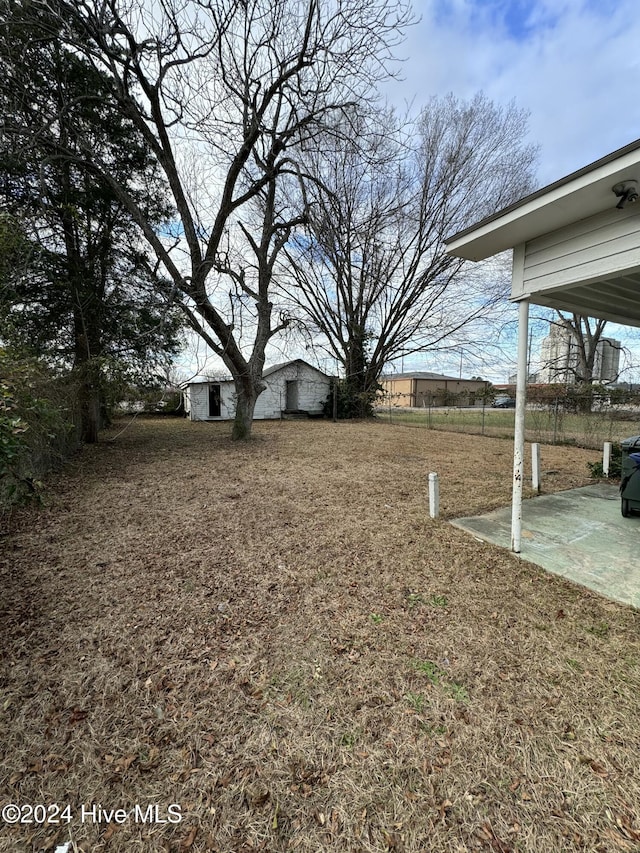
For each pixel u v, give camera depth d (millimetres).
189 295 7336
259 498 4855
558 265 2832
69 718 1657
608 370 19781
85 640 2170
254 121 6910
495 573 2953
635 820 1254
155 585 2771
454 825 1249
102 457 7625
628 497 4078
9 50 5570
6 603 2516
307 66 6645
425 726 1622
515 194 14195
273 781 1399
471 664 1980
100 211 8180
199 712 1695
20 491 3320
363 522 4012
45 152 6387
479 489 5289
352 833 1232
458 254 3379
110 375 7508
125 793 1359
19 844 1197
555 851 1172
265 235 9445
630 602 2537
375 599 2602
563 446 9492
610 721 1627
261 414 19359
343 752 1513
